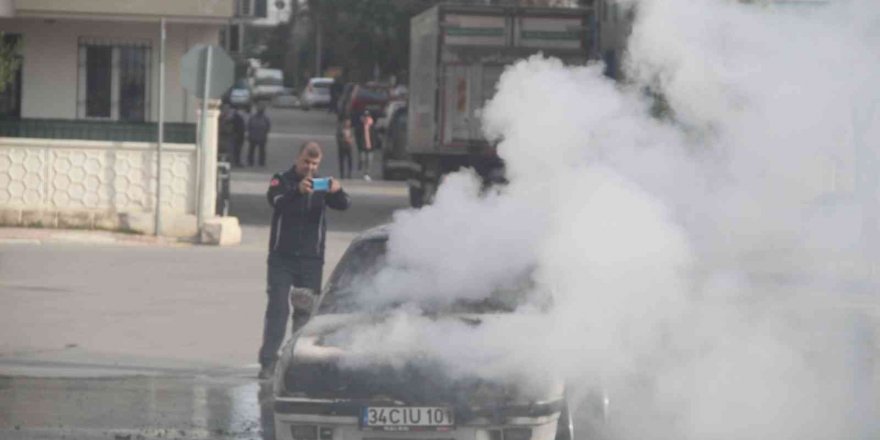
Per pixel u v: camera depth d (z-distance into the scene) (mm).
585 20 42594
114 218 37125
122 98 40719
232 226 37281
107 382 19078
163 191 37250
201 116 37062
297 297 15477
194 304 26234
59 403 17484
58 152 37031
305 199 18906
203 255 34312
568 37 42719
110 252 34219
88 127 40625
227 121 72938
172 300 26688
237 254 34812
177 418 16641
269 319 19031
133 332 23109
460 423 12859
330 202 19078
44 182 37125
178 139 40719
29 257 32688
